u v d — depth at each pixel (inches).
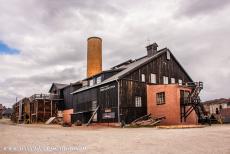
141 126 924.6
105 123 1061.8
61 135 556.4
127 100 1040.8
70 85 1621.6
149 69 1177.4
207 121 1000.2
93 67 1731.1
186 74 1389.0
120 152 309.4
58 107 1702.8
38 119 1582.2
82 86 1430.9
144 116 1035.3
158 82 1205.7
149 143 385.7
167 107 999.0
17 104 2080.5
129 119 1027.9
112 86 1066.1
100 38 1788.9
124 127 913.5
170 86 1002.7
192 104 965.8
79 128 892.6
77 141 431.5
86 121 1219.9
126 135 534.3
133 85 1082.7
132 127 908.0
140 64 1131.3
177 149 322.3
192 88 1047.6
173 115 975.6
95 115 1145.4
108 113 1062.4
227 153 288.2
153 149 326.3
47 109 1636.3
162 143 381.1
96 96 1167.6
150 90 1083.3
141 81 1122.0
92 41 1760.6
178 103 979.3
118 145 371.2
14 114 2151.8
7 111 3248.0
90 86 1232.8
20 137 513.7
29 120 1636.3
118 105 1010.1
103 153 304.3
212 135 476.1
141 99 1098.1
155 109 1047.6
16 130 761.6
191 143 371.6
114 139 454.9
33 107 1656.0
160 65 1242.6
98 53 1755.7
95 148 345.7
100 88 1144.8
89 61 1749.5
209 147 331.6
